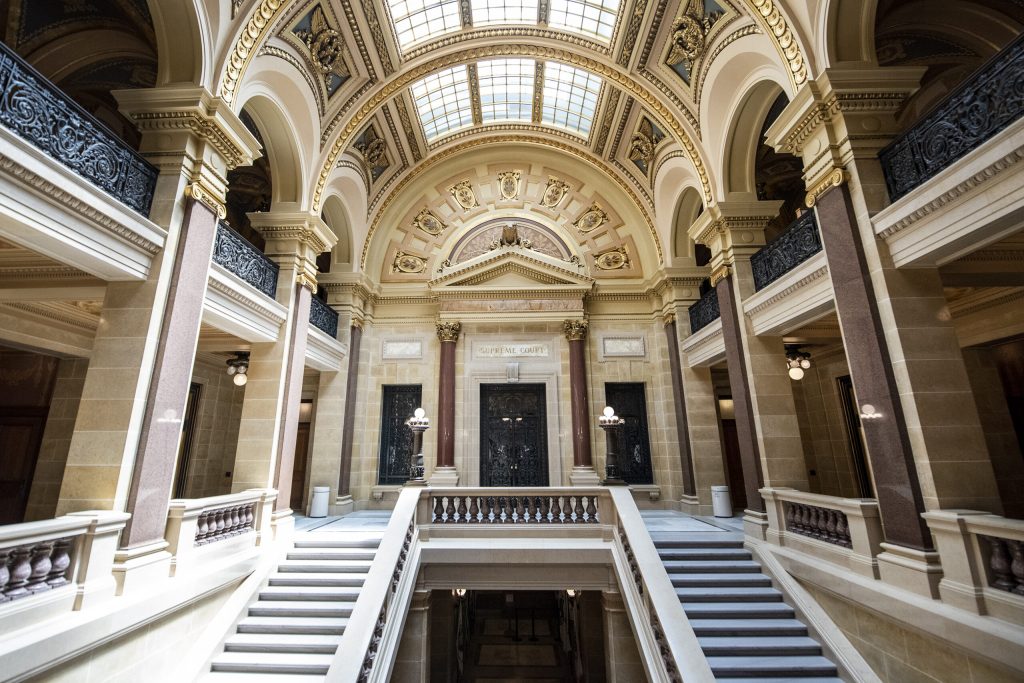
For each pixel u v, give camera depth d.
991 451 8.56
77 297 6.14
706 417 11.89
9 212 4.07
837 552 6.10
